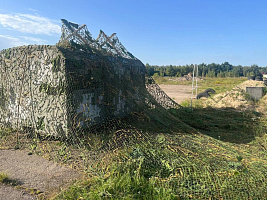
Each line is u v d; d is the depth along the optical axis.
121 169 3.83
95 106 6.30
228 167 4.04
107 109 6.73
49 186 3.65
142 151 4.50
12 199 3.30
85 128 5.89
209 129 7.71
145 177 3.75
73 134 5.39
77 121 5.66
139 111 7.39
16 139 5.81
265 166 4.18
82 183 3.60
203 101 14.84
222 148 5.06
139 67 8.66
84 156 4.67
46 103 5.73
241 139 6.52
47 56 5.61
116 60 7.34
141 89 8.33
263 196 3.26
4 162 4.54
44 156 4.84
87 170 4.12
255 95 13.56
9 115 6.59
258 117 9.95
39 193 3.47
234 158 4.48
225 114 10.73
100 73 6.49
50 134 5.72
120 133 5.70
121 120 6.87
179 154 4.51
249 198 3.23
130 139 5.26
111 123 6.50
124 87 7.55
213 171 3.88
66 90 5.37
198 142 5.36
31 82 5.96
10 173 4.07
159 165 4.08
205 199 3.19
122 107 7.44
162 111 7.79
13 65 6.35
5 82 6.57
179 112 9.58
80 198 3.15
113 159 4.25
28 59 5.97
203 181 3.58
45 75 5.68
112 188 3.26
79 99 5.73
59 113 5.50
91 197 3.09
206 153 4.68
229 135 6.96
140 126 6.32
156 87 9.48
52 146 5.34
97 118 6.36
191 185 3.50
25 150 5.20
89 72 6.09
